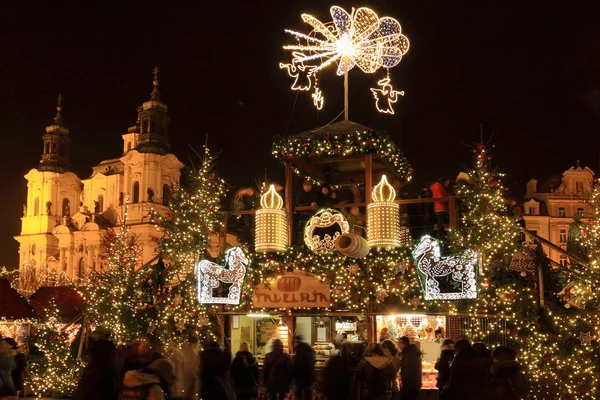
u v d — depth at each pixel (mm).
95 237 75375
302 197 18109
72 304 20219
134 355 8023
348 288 15992
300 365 11914
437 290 15148
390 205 15320
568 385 14297
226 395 8188
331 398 8555
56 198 84750
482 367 6660
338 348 12773
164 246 17734
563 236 60156
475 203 15562
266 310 16828
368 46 18188
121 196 79062
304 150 16969
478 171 15828
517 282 15188
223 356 8352
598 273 14523
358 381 11211
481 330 15516
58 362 18312
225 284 16812
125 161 74312
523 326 14859
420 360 12461
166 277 17828
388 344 11789
